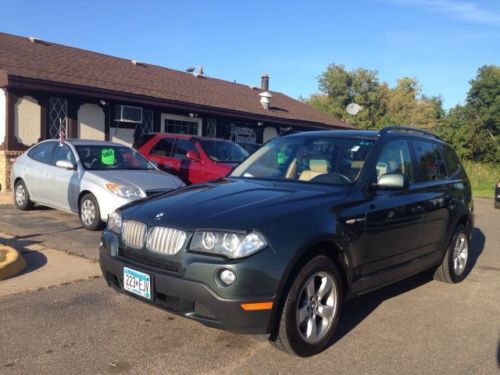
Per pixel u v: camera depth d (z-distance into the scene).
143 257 3.92
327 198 4.20
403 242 4.90
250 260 3.46
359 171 4.64
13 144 12.20
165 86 16.94
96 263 6.23
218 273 3.48
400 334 4.45
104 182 8.03
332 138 5.23
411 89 52.66
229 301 3.43
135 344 4.00
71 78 13.12
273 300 3.51
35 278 5.57
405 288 5.93
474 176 28.12
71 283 5.45
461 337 4.42
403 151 5.33
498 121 34.56
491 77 46.41
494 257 7.96
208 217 3.75
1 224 8.52
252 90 24.09
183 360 3.76
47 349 3.86
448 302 5.43
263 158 5.42
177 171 11.18
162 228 3.83
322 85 44.47
